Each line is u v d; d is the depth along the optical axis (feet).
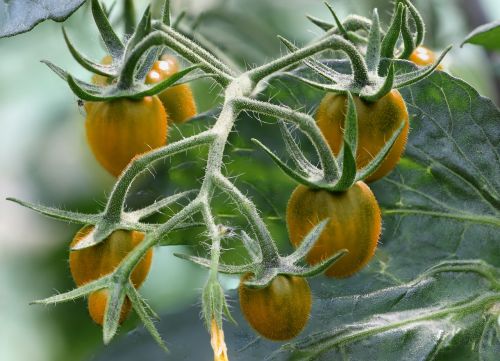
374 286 2.36
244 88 2.14
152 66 2.17
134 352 2.34
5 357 2.62
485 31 2.35
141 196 2.35
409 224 2.40
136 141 2.16
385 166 2.16
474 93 2.35
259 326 2.06
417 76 2.13
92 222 2.10
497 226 2.38
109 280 2.00
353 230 2.09
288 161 2.36
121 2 2.47
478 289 2.34
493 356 2.27
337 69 2.27
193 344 2.34
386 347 2.27
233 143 2.36
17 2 2.21
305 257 2.11
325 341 2.28
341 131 2.14
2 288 2.62
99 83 2.24
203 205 2.04
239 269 2.04
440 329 2.28
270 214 2.37
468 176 2.38
